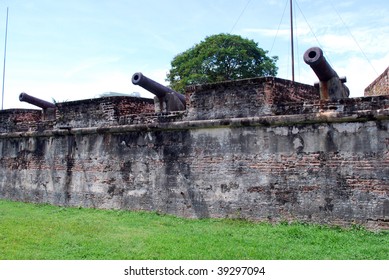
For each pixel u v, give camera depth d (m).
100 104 11.88
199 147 10.04
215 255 6.55
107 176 11.63
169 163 10.48
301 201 8.68
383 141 7.98
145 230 8.60
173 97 11.62
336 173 8.37
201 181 9.95
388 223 7.82
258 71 28.16
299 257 6.46
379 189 7.95
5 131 14.70
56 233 8.23
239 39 28.66
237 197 9.43
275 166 9.02
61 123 12.81
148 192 10.80
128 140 11.30
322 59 8.59
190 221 9.62
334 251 6.81
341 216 8.26
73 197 12.38
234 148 9.55
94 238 7.80
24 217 10.34
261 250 6.85
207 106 9.95
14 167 14.41
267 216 9.02
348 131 8.31
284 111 8.93
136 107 12.09
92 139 12.09
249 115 9.34
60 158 12.88
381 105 7.97
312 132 8.66
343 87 9.84
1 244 7.29
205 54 28.02
